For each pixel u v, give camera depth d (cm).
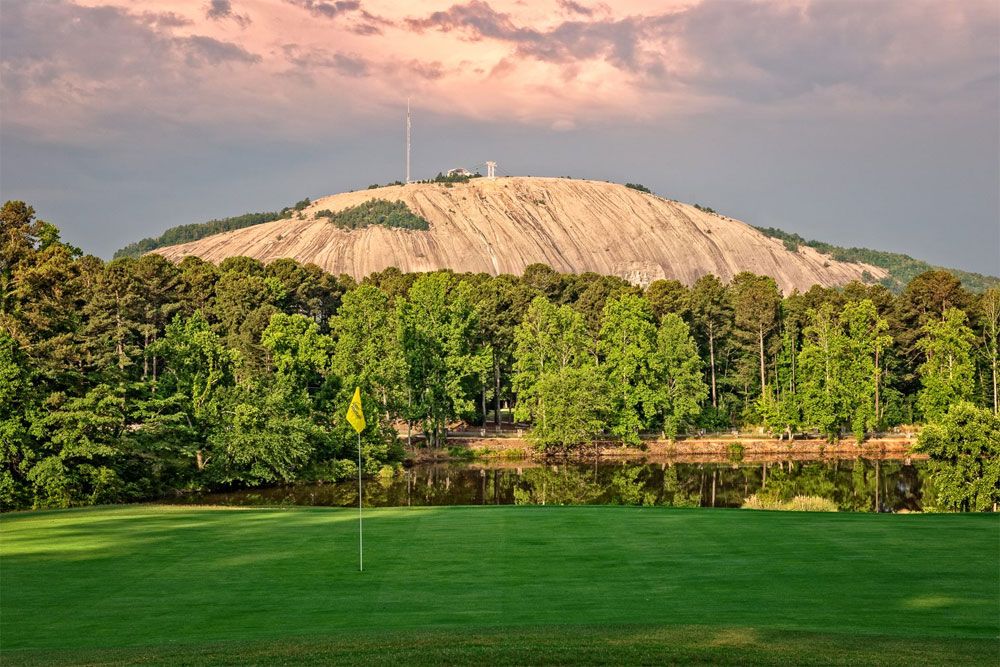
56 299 6384
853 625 1777
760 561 2397
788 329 10481
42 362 5591
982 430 5338
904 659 1480
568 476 7556
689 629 1708
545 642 1600
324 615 1897
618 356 9144
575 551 2559
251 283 10712
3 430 5053
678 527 2967
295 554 2566
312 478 7056
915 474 7619
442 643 1603
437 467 8181
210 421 6525
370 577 2255
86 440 5256
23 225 6969
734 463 8506
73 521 3331
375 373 7944
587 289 11950
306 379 7688
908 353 10462
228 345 8569
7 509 5047
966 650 1545
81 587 2170
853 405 9269
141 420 6159
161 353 6631
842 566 2330
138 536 2916
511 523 3100
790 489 6794
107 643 1694
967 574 2236
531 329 9362
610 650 1541
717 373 11456
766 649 1546
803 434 9762
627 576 2236
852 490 6731
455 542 2723
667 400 9069
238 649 1591
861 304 9488
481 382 9738
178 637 1734
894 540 2694
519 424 10925
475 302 10944
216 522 3266
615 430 9062
